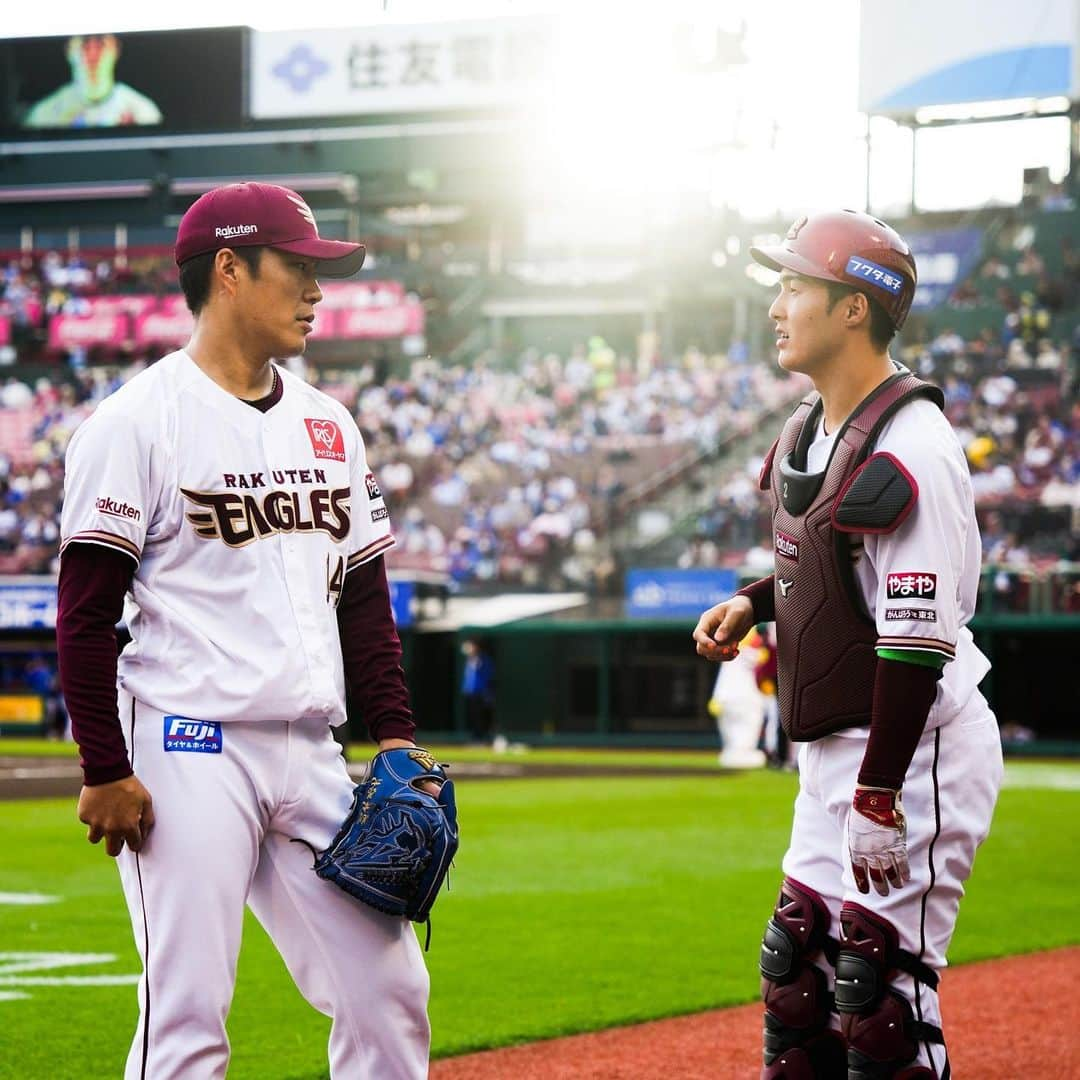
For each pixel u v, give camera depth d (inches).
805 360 187.3
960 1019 327.3
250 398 177.8
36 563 1669.5
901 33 1953.7
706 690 1544.0
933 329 1914.4
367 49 2121.1
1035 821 765.3
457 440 1801.2
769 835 678.5
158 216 2199.8
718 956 397.1
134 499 168.2
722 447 1726.1
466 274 2096.5
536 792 911.7
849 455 179.9
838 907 187.3
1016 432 1652.3
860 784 173.5
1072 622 1370.6
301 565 176.7
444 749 1445.6
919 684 172.1
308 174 2151.8
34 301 2113.7
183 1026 167.5
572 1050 300.0
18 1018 320.8
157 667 171.5
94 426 169.6
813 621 184.5
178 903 167.6
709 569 1483.8
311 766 176.2
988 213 2062.0
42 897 486.3
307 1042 304.2
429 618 1555.1
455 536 1685.5
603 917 457.7
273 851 178.1
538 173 2092.8
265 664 171.5
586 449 1760.6
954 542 174.2
